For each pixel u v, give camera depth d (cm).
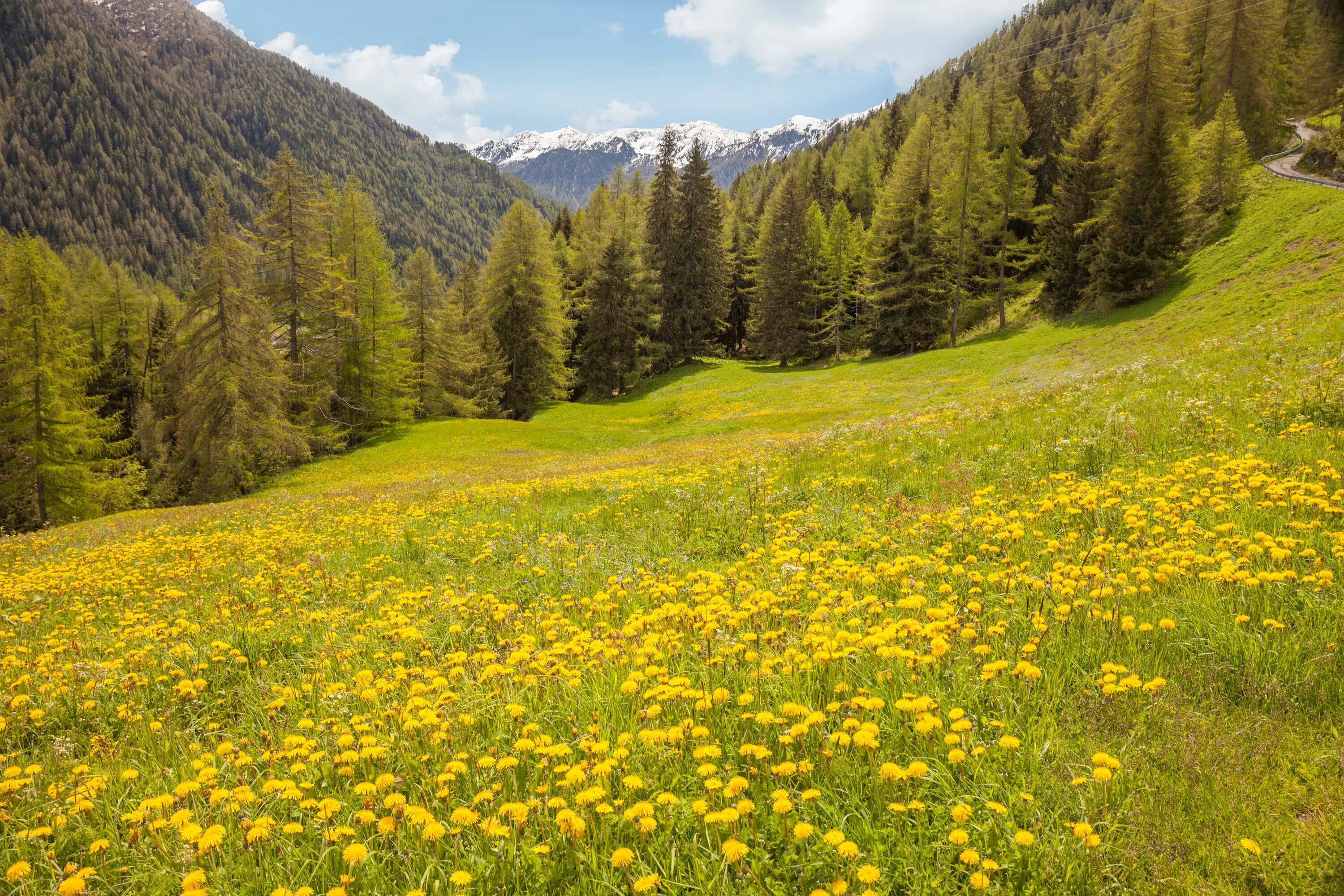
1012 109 6706
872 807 265
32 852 295
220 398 3391
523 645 444
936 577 504
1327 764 258
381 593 673
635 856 243
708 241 6494
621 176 8912
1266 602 367
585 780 278
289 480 3444
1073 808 251
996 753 278
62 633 646
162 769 356
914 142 5709
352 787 311
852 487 881
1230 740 278
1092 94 6950
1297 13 6562
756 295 7244
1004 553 530
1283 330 1302
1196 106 5819
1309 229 3450
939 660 353
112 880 273
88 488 3953
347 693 408
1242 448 682
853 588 504
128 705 438
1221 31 5706
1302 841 226
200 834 262
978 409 1281
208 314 3538
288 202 4097
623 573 656
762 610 449
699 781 284
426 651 468
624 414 5162
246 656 530
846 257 6222
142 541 1320
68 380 3972
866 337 5944
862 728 275
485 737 343
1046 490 696
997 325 5366
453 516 1107
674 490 1041
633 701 345
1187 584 407
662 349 6275
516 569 725
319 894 243
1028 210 5397
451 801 287
